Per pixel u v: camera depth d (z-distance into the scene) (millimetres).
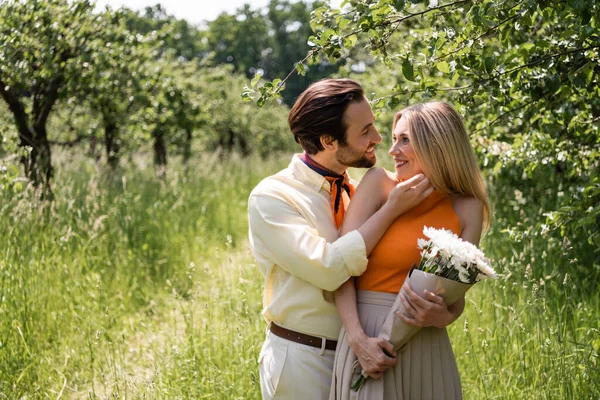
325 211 2438
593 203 3559
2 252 5102
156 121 10141
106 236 6449
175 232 7461
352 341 2256
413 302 2174
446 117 2330
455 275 2158
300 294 2385
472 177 2344
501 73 3201
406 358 2268
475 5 2994
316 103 2363
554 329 3727
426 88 3258
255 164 14039
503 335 3885
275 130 21969
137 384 3959
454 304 2285
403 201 2270
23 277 4980
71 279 5477
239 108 18438
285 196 2398
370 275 2336
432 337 2311
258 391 3740
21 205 5789
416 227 2316
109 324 4938
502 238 5605
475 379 3797
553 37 3346
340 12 3053
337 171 2482
